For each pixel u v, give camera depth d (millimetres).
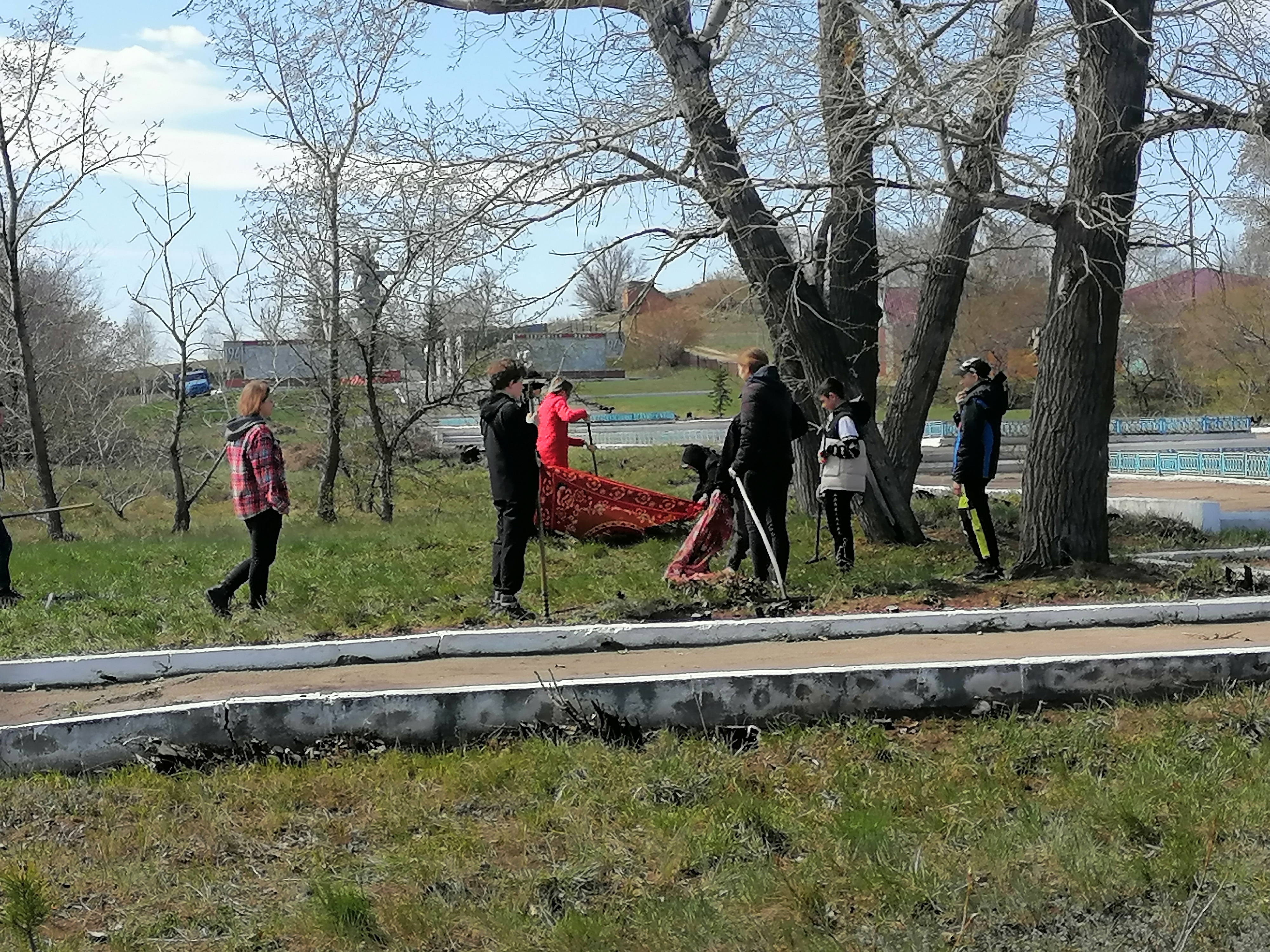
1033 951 4301
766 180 12086
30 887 4707
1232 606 8617
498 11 12664
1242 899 4562
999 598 9406
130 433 30203
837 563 11688
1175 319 20609
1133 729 6355
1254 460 22922
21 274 26516
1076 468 10664
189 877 5086
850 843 5094
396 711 6543
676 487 28047
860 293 15156
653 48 12422
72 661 7914
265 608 9781
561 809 5594
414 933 4543
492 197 12891
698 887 4863
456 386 23328
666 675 6742
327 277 22578
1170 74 11141
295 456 35406
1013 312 41250
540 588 10625
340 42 14305
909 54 10750
